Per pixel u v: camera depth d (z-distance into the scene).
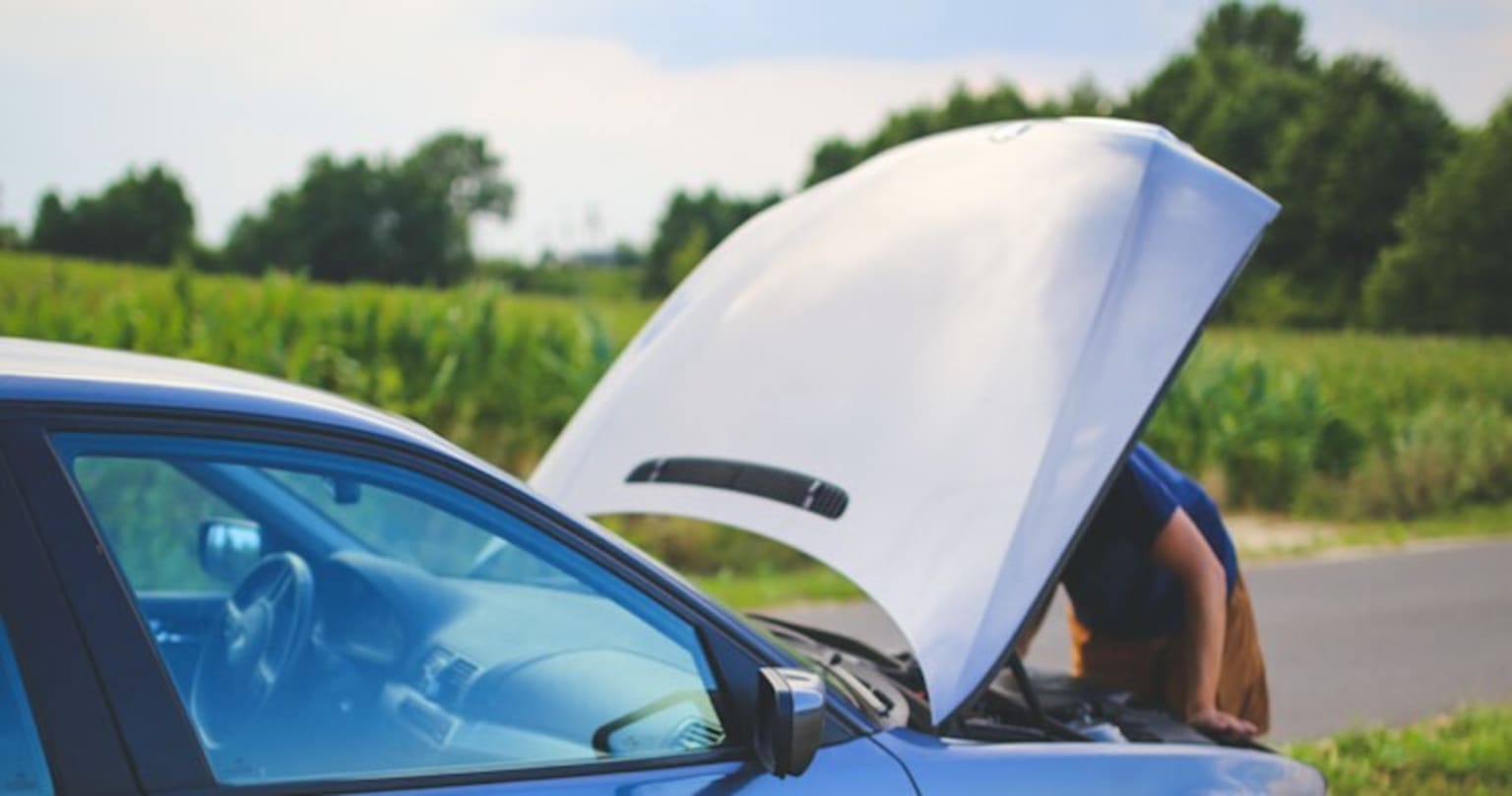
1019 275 3.60
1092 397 3.34
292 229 91.12
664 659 2.42
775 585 9.12
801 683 2.32
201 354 12.15
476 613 2.62
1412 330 72.00
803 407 3.62
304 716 2.28
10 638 1.89
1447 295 71.31
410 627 2.68
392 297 13.78
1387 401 21.05
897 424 3.46
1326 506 15.01
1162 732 3.44
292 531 3.02
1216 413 15.88
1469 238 70.88
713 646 2.43
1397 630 8.51
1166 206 3.64
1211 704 3.85
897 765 2.52
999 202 3.84
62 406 2.03
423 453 2.27
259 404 2.18
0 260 17.86
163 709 1.98
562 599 2.52
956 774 2.57
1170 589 4.06
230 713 2.24
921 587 3.13
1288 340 36.84
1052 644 7.89
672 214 102.81
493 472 2.35
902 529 3.25
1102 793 2.71
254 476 3.11
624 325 15.43
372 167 94.25
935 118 105.94
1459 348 34.09
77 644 1.93
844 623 8.09
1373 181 80.75
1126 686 4.16
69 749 1.89
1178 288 3.48
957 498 3.26
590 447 3.86
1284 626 8.59
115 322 12.44
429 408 12.41
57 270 14.05
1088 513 3.19
